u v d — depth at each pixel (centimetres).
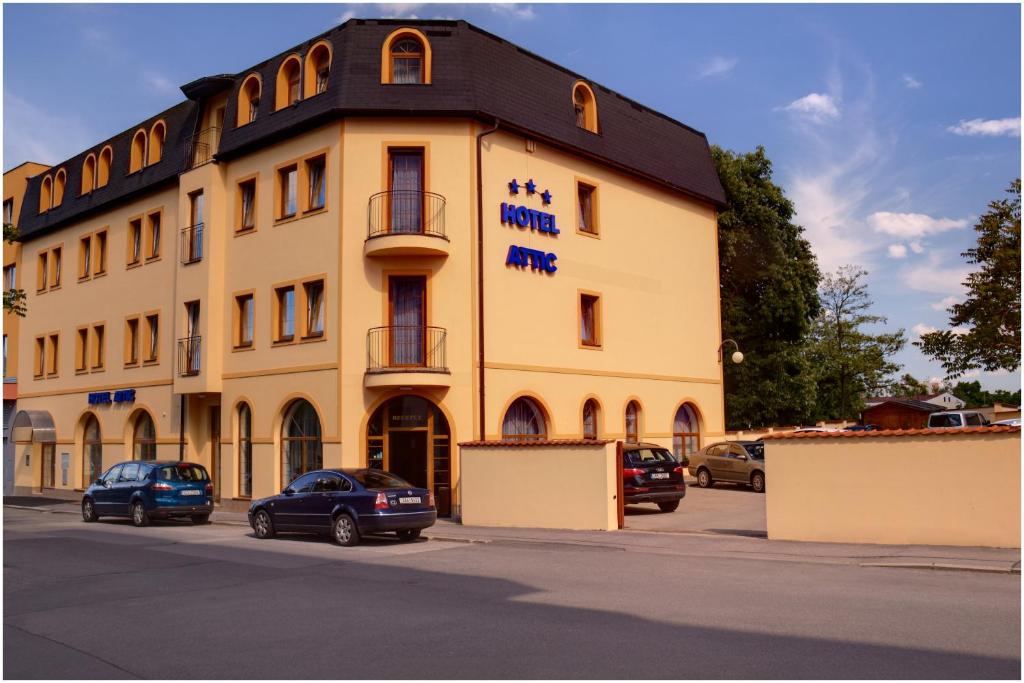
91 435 3180
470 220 2220
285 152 2391
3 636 868
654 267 2817
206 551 1577
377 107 2191
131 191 2923
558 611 951
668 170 2870
